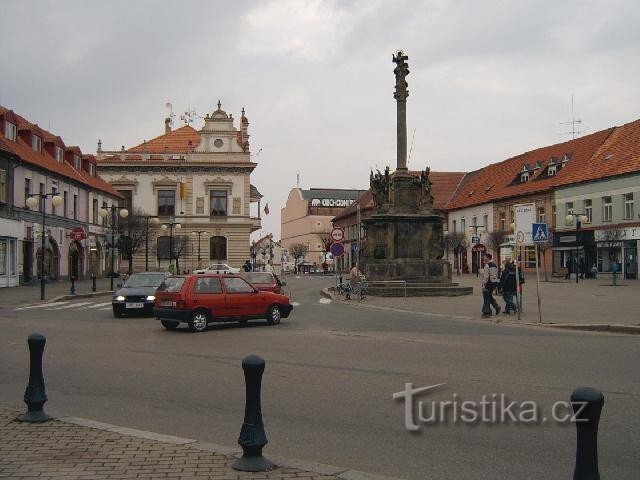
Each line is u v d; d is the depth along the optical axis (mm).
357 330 18312
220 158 70938
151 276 25203
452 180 86375
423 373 11211
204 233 70312
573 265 52625
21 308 27094
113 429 7371
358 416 8305
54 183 47188
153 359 13094
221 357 13328
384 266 34125
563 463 6410
